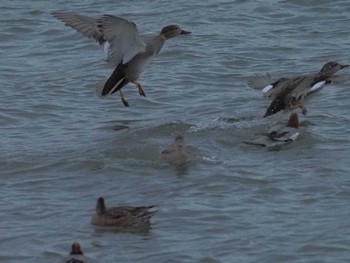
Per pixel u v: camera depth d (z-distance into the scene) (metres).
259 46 30.83
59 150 22.64
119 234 18.08
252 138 22.72
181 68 29.16
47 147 22.97
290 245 17.47
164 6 35.22
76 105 26.38
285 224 18.30
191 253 17.25
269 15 33.84
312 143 22.30
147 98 26.66
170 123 24.14
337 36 31.58
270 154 21.73
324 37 31.50
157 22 33.41
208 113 25.16
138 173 20.92
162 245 17.56
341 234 17.80
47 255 17.39
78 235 18.08
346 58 29.50
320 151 21.83
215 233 18.00
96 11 34.88
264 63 29.47
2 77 28.94
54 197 19.98
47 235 18.19
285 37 31.66
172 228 18.25
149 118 25.14
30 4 35.75
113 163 21.47
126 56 21.34
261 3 34.97
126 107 26.05
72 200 19.80
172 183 20.30
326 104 25.23
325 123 23.66
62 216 19.02
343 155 21.56
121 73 22.25
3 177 21.14
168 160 21.30
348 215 18.58
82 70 29.25
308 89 23.23
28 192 20.27
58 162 21.72
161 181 20.45
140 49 21.33
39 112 25.86
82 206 19.45
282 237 17.77
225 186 20.05
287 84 23.38
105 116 25.42
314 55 29.88
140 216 18.45
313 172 20.62
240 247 17.44
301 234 17.86
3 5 35.62
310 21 33.12
